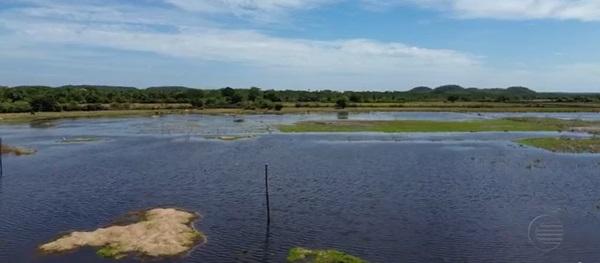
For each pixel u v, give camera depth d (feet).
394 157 252.21
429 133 364.38
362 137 340.80
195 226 138.51
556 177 200.75
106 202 164.55
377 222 140.97
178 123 453.99
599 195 170.30
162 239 125.08
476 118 505.25
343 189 180.55
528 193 173.37
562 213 148.87
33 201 166.40
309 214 149.18
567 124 429.38
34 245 123.85
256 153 269.23
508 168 221.25
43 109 594.65
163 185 189.57
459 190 177.99
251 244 124.26
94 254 116.88
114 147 297.33
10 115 540.93
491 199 165.37
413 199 165.58
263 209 155.12
